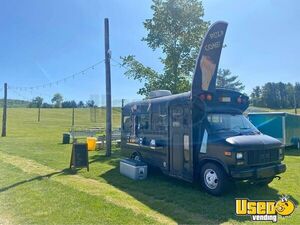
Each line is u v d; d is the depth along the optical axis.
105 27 14.94
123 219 5.80
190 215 6.14
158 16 19.02
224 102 8.41
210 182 7.61
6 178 9.26
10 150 16.75
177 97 8.72
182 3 18.83
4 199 7.05
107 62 14.94
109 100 14.96
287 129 17.94
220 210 6.43
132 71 19.81
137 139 10.76
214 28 8.20
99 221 5.68
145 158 10.25
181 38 18.86
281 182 8.92
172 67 19.11
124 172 9.96
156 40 19.19
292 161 13.33
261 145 7.36
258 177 7.18
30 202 6.80
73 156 10.75
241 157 7.04
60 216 5.93
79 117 59.28
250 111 21.11
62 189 7.91
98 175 9.98
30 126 42.41
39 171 10.54
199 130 8.00
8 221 5.70
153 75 19.36
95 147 17.56
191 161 8.05
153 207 6.62
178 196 7.45
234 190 7.94
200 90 8.12
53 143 20.89
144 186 8.48
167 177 9.66
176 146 8.65
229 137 7.41
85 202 6.78
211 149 7.57
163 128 9.27
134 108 11.07
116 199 7.12
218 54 8.26
